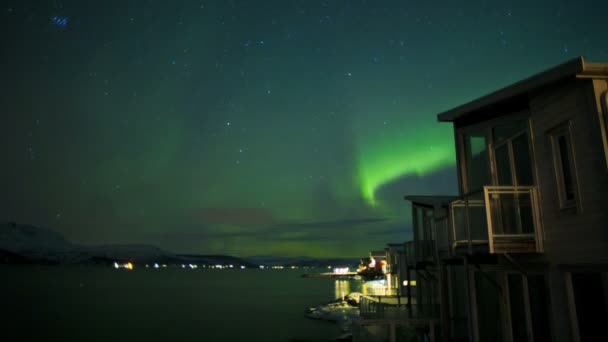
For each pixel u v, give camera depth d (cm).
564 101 869
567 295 833
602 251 749
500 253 911
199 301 5944
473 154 1217
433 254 1642
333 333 2952
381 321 1575
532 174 970
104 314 4319
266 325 3450
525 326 959
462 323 1452
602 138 757
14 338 2912
